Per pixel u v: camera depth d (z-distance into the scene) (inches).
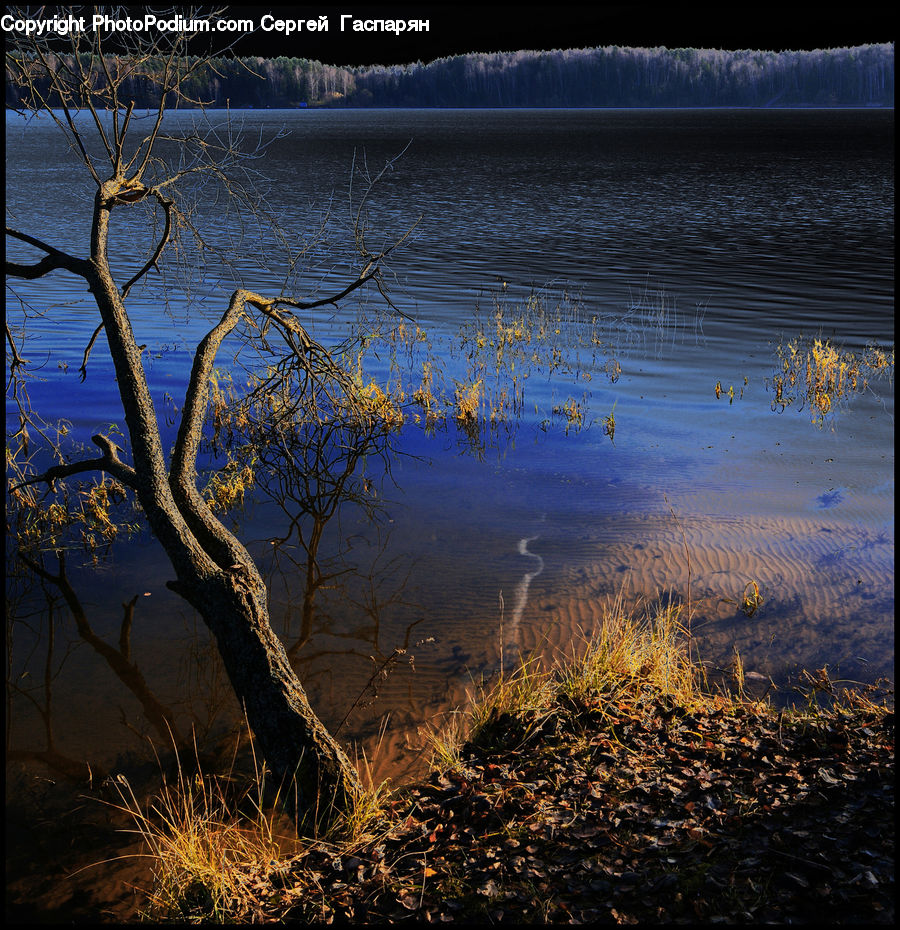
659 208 1761.8
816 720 235.1
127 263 1050.1
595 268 1092.5
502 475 466.0
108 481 460.1
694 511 405.7
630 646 277.7
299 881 197.0
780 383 581.3
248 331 724.7
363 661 298.7
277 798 232.4
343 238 1290.6
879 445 486.3
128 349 322.7
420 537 395.5
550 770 224.2
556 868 181.9
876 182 2281.0
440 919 172.4
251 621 264.5
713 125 6446.9
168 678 298.0
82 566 378.3
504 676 284.8
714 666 281.4
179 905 193.8
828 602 317.4
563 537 386.3
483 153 3393.2
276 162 2728.8
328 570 369.1
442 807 217.6
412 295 919.7
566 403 580.1
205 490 453.4
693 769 214.8
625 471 461.7
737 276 1026.1
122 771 250.1
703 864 174.2
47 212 1507.1
